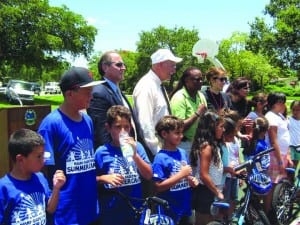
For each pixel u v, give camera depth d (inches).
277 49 1820.9
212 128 169.2
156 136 181.5
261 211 180.5
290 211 212.7
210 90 229.0
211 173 168.6
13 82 1199.6
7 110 161.6
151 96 183.8
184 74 204.1
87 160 131.1
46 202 117.1
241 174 178.5
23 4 1499.8
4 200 109.1
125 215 142.4
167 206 135.9
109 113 143.6
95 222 137.3
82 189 129.2
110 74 174.2
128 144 139.9
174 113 200.1
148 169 145.0
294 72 1946.4
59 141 126.3
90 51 1683.1
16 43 1526.8
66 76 128.0
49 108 173.9
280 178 214.1
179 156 158.4
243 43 1871.3
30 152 109.8
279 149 218.4
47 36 1521.9
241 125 205.9
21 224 109.4
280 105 227.0
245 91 247.1
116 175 137.8
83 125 132.4
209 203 168.1
